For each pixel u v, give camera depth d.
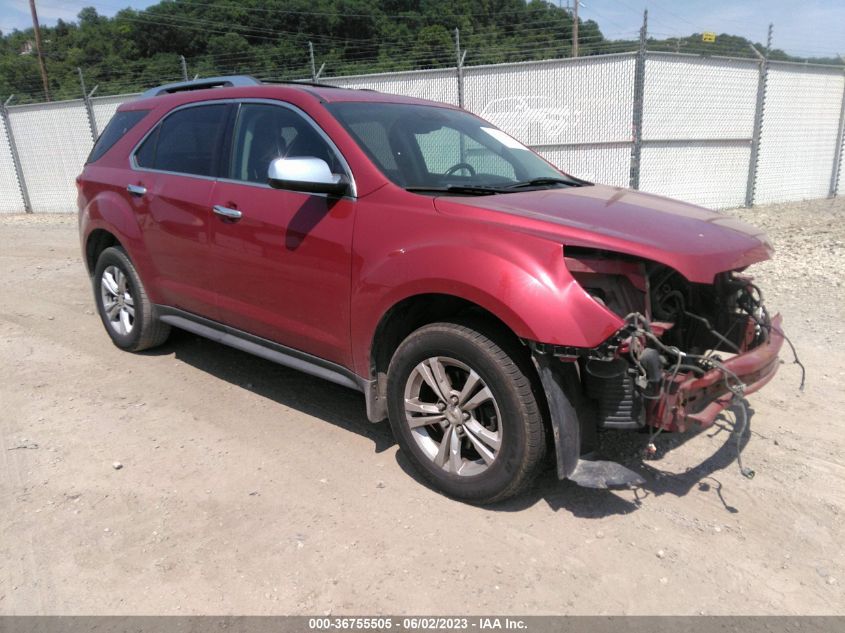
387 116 3.79
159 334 4.95
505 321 2.71
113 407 4.14
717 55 12.50
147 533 2.87
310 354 3.66
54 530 2.89
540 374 2.70
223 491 3.20
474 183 3.62
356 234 3.23
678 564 2.67
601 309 2.58
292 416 4.02
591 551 2.75
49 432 3.79
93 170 5.09
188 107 4.41
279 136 3.76
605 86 12.05
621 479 2.74
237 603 2.46
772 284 6.65
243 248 3.79
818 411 3.99
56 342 5.40
